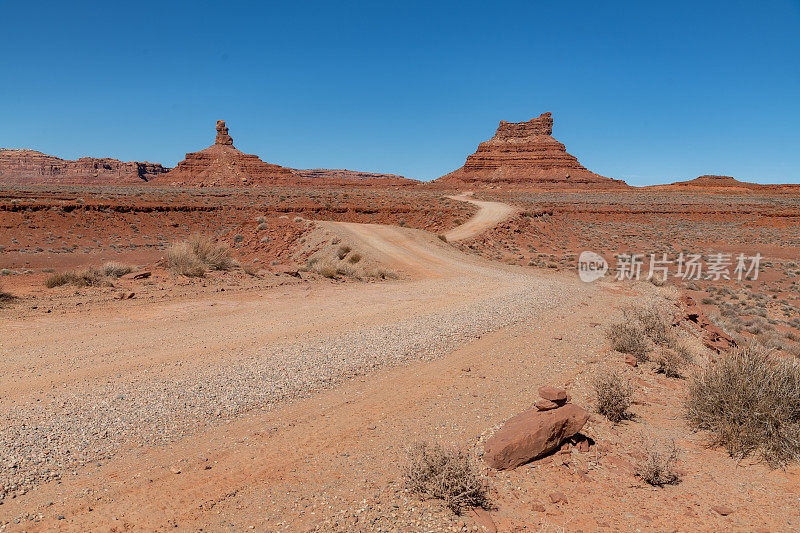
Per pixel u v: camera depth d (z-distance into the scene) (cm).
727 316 2708
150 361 927
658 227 7931
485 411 754
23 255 3994
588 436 693
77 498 477
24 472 516
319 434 655
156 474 532
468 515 485
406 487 525
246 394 782
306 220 4472
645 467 586
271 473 548
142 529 435
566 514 500
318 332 1213
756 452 657
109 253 4381
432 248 4109
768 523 484
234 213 6631
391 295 1920
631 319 1442
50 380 803
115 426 644
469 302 1756
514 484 555
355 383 871
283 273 2295
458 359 1040
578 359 1076
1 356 917
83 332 1121
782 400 664
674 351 1243
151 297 1580
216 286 1847
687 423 780
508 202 11031
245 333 1178
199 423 672
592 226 7912
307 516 466
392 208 7188
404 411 745
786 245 5991
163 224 5903
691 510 514
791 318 2800
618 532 468
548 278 2969
